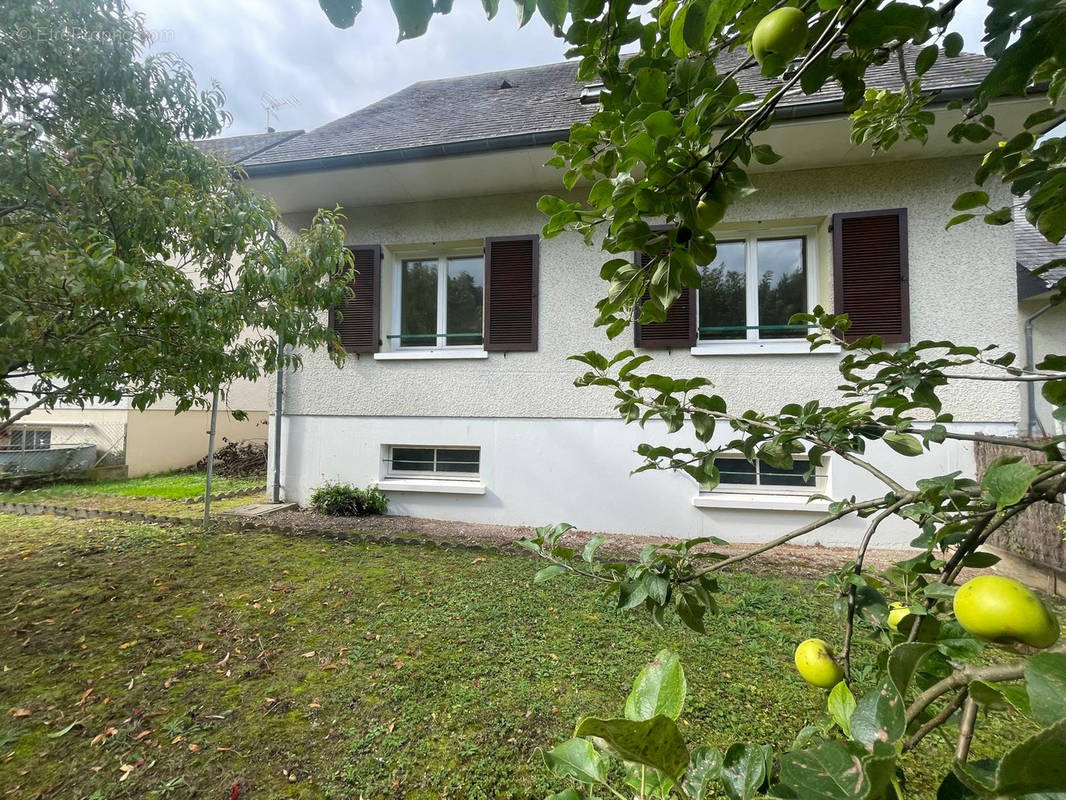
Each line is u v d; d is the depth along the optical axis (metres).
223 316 3.66
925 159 5.27
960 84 4.50
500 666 2.75
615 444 5.83
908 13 0.81
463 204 6.44
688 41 0.87
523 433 6.08
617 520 5.77
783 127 4.69
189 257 4.34
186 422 11.45
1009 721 2.27
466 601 3.68
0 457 9.05
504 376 6.16
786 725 2.23
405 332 6.88
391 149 5.52
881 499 1.14
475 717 2.30
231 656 2.89
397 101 8.69
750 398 5.50
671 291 0.99
